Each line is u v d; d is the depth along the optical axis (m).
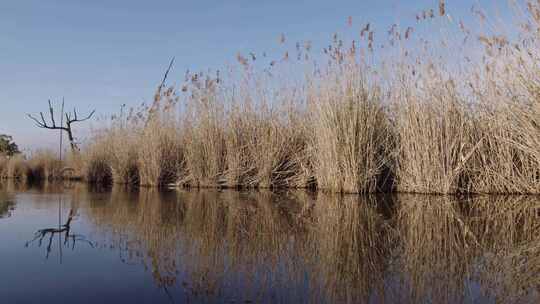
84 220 3.85
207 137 8.15
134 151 10.31
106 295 1.84
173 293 1.86
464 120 6.20
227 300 1.78
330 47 6.59
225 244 2.84
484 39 5.87
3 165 15.04
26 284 1.98
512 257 2.47
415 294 1.84
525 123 5.64
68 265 2.30
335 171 6.43
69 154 14.89
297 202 5.31
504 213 4.24
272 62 7.99
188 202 5.40
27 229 3.37
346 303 1.73
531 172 5.88
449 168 6.01
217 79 8.20
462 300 1.76
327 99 6.52
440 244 2.83
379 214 4.23
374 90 6.56
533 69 5.43
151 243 2.86
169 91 9.00
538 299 1.77
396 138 6.64
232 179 7.86
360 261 2.40
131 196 6.34
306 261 2.41
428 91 6.27
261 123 7.93
